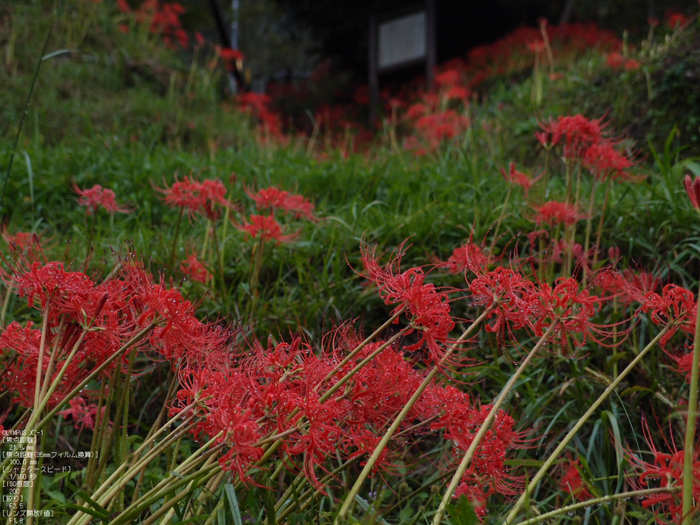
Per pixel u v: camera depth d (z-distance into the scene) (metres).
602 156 2.44
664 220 2.95
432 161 5.20
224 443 1.17
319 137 7.82
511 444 1.50
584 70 6.74
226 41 12.13
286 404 1.21
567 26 9.79
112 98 7.05
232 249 3.23
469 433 1.38
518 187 3.42
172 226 3.76
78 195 4.18
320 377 1.34
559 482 1.96
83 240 3.23
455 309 2.75
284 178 4.40
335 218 3.21
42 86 6.70
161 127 6.26
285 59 26.27
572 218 2.44
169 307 1.26
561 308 1.25
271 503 1.31
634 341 2.32
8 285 1.36
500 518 1.67
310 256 3.20
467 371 2.32
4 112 5.88
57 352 1.31
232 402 1.18
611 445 2.03
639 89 5.26
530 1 13.26
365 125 12.53
